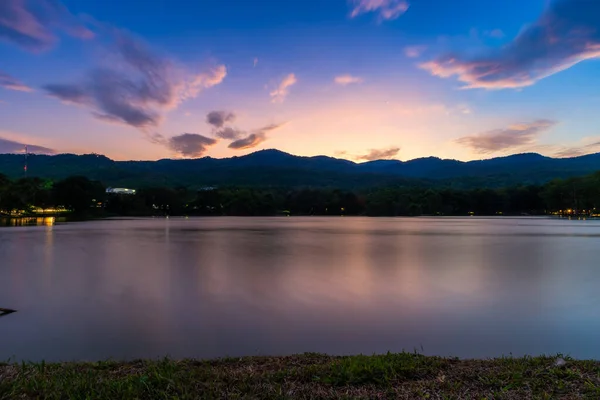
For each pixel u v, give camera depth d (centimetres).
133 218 15400
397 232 6925
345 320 1373
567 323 1340
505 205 19938
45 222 10644
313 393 632
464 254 3497
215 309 1527
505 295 1792
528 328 1280
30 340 1137
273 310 1511
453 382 681
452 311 1504
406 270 2548
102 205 18262
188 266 2709
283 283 2086
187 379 688
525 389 649
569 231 7119
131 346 1088
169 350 1055
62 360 970
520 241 4912
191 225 9675
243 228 8319
